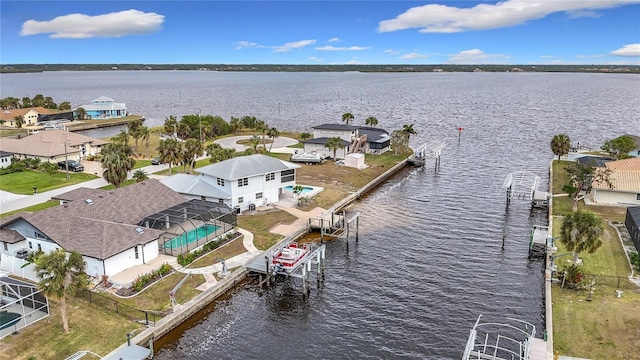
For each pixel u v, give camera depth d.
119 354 32.66
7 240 47.22
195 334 37.50
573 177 69.38
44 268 33.28
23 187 75.69
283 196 72.31
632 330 34.50
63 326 35.22
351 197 72.56
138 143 118.31
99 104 186.25
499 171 92.00
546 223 62.44
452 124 160.12
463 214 66.62
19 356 31.92
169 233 49.69
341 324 39.12
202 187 64.44
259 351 35.59
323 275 47.97
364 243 56.09
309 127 156.62
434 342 36.44
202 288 42.41
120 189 56.50
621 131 141.00
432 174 91.06
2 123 152.62
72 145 96.88
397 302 42.50
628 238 52.16
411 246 55.09
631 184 63.94
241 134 135.75
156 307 38.94
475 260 51.09
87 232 45.50
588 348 32.50
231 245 52.38
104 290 41.38
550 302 39.00
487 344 35.78
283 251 47.47
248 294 43.84
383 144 107.69
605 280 42.66
